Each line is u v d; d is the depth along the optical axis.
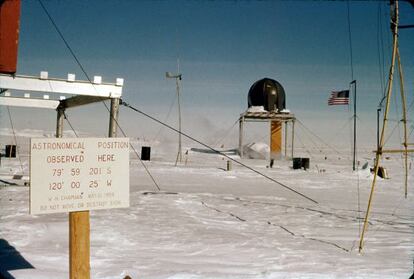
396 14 7.38
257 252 7.50
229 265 6.50
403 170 38.66
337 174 31.17
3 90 18.94
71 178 4.59
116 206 4.79
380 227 10.75
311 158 59.03
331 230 10.20
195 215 11.88
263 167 36.91
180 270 6.04
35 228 8.73
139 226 9.64
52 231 8.54
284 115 52.16
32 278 5.34
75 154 4.62
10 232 8.34
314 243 8.56
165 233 8.97
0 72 4.15
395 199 17.91
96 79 14.11
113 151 4.79
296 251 7.70
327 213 13.14
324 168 38.53
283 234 9.49
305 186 23.11
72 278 4.60
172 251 7.39
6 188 15.71
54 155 4.53
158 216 11.23
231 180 25.22
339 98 35.12
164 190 18.56
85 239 4.66
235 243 8.20
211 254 7.26
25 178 19.00
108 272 5.85
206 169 32.25
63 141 4.57
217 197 16.53
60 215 10.38
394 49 7.46
